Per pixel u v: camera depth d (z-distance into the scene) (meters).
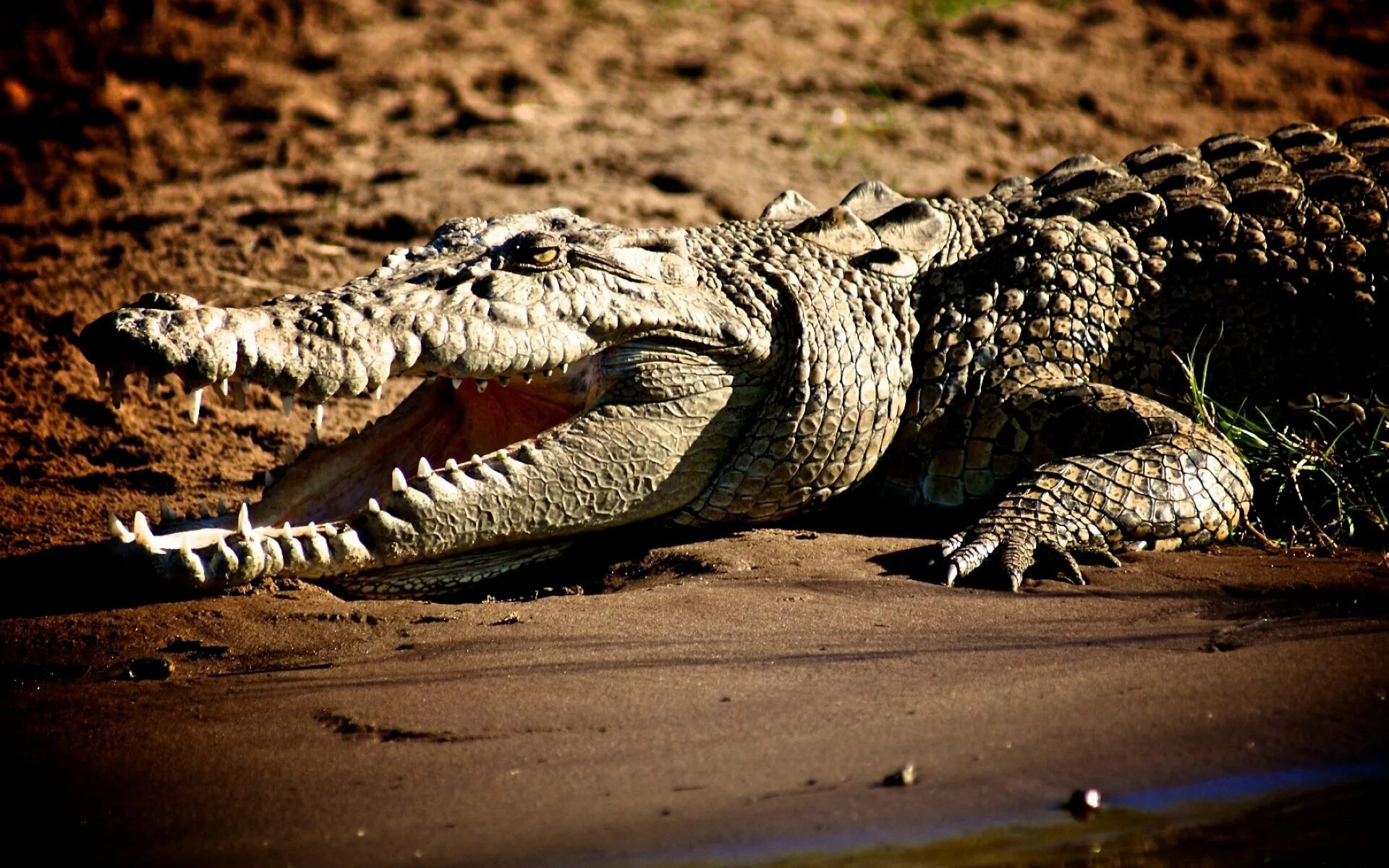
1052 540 17.61
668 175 36.47
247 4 49.31
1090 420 19.81
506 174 36.72
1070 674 14.04
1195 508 18.50
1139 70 47.06
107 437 25.72
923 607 16.33
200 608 16.98
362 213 34.72
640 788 12.16
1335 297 21.52
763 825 11.42
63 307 30.67
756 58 47.69
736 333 19.28
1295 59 48.41
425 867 11.05
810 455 19.83
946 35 50.28
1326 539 18.70
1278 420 21.23
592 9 52.12
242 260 32.72
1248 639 14.76
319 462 18.81
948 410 20.69
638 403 18.95
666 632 15.80
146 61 45.81
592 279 18.53
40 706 14.70
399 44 47.88
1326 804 11.68
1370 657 14.09
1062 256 21.39
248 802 12.28
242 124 42.53
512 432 20.20
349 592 17.94
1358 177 22.69
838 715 13.38
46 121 42.44
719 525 20.11
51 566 18.56
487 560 18.59
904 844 11.17
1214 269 21.58
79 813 12.21
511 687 14.48
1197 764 12.21
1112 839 11.25
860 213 23.06
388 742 13.37
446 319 17.56
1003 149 40.56
